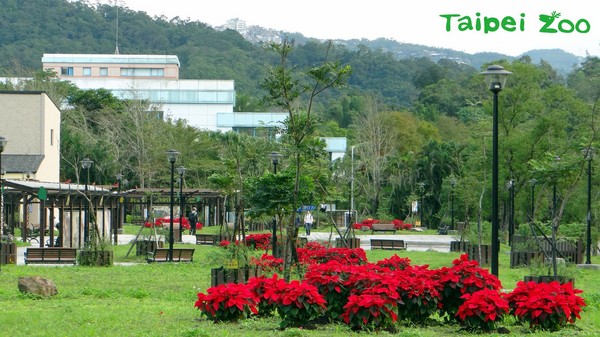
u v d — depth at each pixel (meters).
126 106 80.25
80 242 42.31
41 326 15.12
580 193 50.31
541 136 53.41
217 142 76.56
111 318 16.16
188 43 182.38
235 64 163.50
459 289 15.09
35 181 44.16
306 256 26.20
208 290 15.36
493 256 18.22
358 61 167.00
